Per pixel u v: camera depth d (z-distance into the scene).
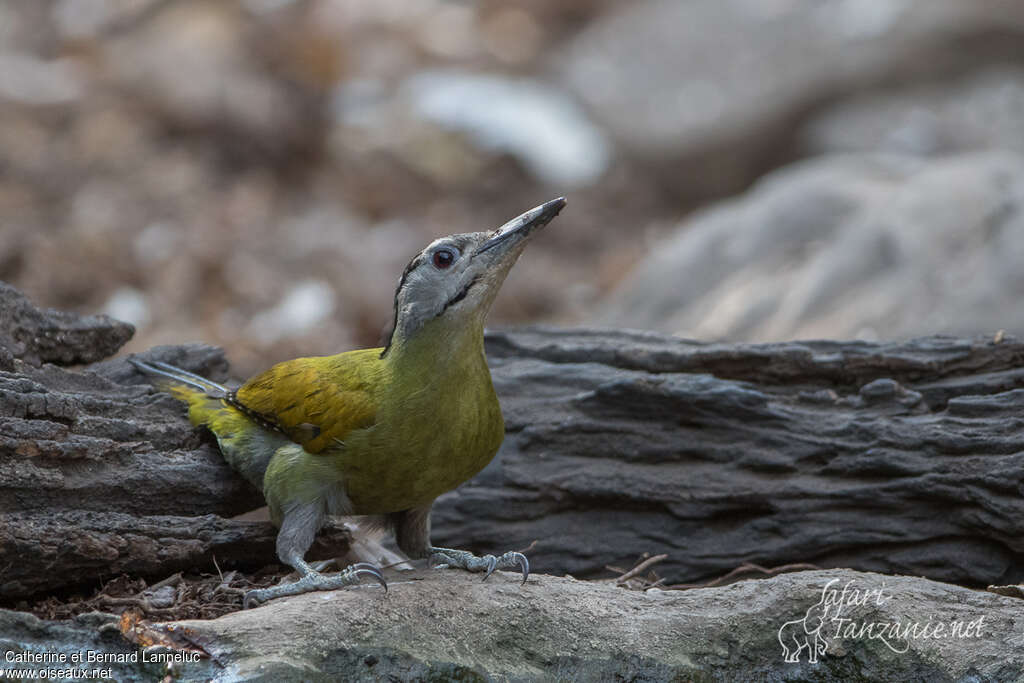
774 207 17.98
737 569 10.39
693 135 26.47
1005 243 15.41
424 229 23.30
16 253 19.42
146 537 8.85
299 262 21.20
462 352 8.70
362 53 29.14
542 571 10.91
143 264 20.27
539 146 26.67
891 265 16.12
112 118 24.53
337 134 25.81
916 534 10.19
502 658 8.01
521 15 33.59
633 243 24.80
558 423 11.10
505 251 8.70
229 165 24.39
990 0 26.22
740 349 11.27
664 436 10.91
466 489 11.12
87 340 10.46
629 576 10.05
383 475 8.82
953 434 10.19
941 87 26.09
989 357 10.91
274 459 9.08
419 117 26.53
